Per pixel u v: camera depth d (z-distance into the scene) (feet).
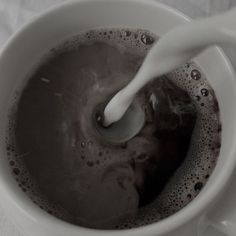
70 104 0.81
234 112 0.75
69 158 0.78
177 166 0.77
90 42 0.84
